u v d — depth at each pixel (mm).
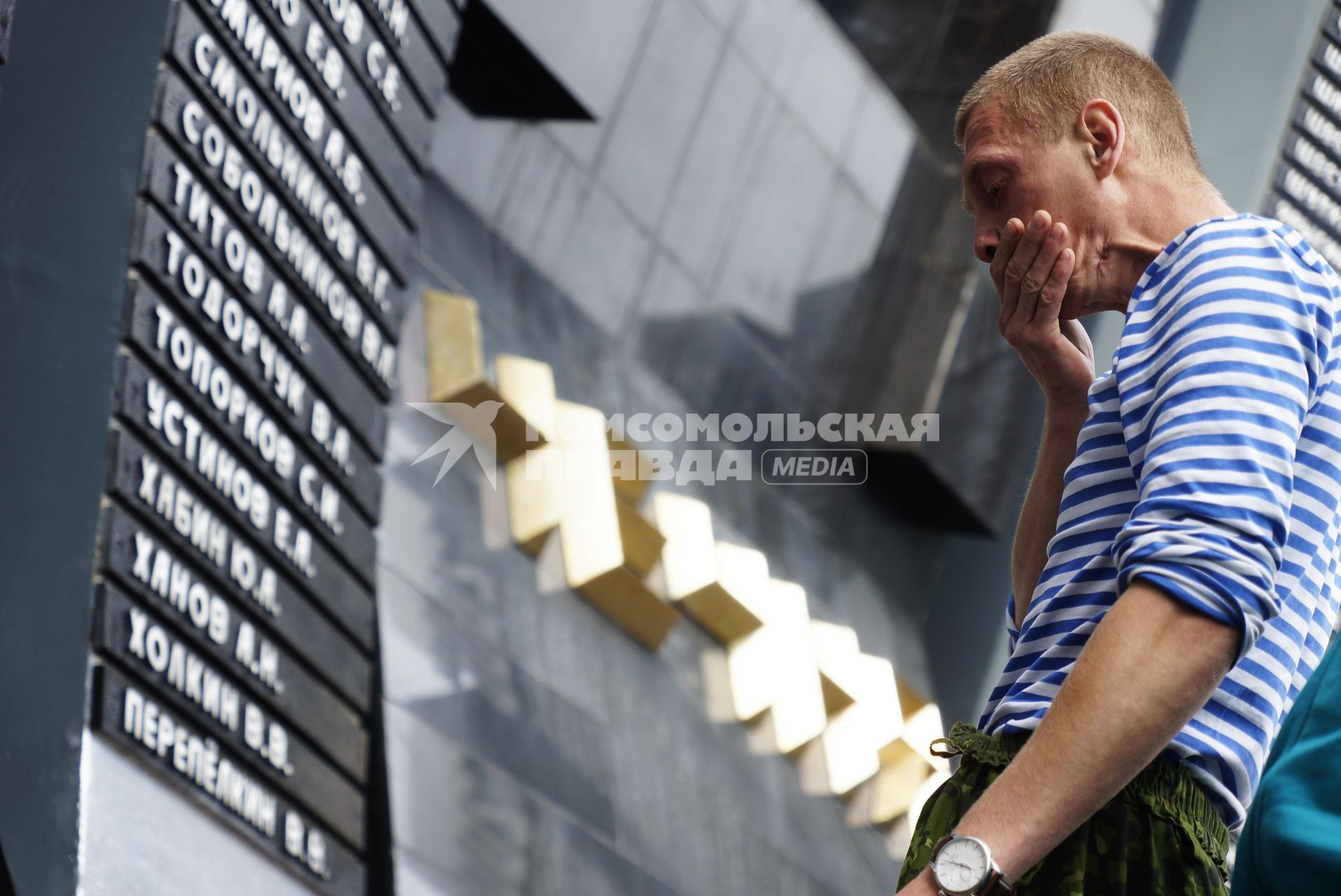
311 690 5176
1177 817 1450
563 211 8727
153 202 4566
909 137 10406
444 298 7418
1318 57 9680
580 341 8609
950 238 10391
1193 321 1460
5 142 4164
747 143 9531
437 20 6191
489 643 6629
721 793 7613
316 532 5340
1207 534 1318
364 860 5250
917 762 9086
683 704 7895
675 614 7891
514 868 5801
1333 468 1497
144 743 4301
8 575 3914
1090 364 1955
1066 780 1298
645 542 8109
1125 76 1785
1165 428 1402
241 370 4926
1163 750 1443
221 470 4793
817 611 9469
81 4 4480
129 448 4379
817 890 7766
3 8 3826
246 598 4863
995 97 1819
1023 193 1786
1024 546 1976
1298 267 1509
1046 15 10539
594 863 6254
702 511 8523
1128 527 1364
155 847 4184
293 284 5258
